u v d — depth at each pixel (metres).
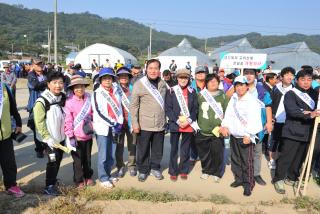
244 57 8.87
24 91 23.72
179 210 5.32
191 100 6.53
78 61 45.69
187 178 6.84
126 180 6.61
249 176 6.12
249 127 5.98
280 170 6.26
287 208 5.52
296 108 5.90
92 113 6.03
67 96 5.91
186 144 6.66
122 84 6.85
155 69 6.30
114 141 6.11
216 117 6.48
